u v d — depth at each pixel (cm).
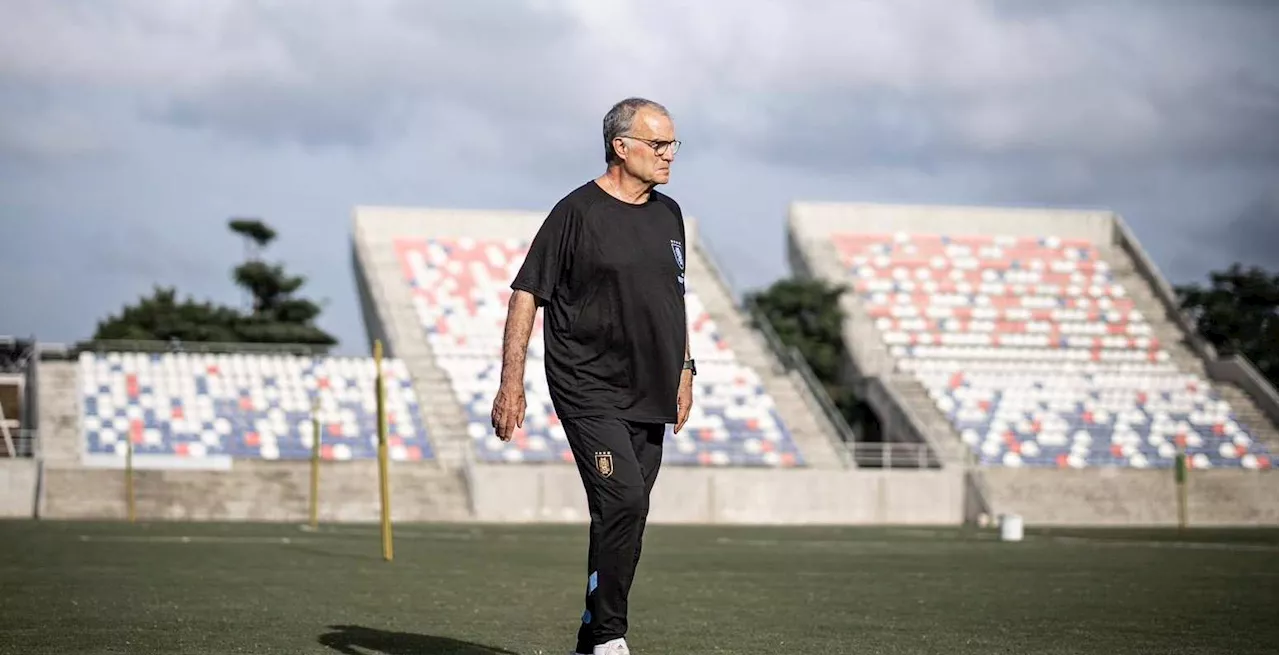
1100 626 1071
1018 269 5350
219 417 4100
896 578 1688
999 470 4184
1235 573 1786
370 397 4291
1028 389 4684
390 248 5103
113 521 3403
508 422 663
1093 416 4559
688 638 973
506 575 1653
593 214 668
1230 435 4531
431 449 4088
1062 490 4172
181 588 1377
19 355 4312
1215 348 5266
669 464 4144
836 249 5366
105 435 3962
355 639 920
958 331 4991
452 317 4806
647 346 669
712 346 4831
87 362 4241
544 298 671
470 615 1118
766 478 3978
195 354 4359
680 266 688
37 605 1164
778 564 1997
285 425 4106
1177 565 1975
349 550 2206
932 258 5362
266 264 5644
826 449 4359
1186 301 5228
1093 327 5084
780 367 4788
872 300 5119
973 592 1448
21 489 3672
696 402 4475
